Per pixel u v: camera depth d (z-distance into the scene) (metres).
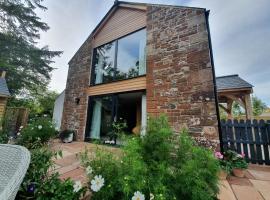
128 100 6.44
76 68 7.73
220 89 6.89
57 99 10.35
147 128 2.10
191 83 4.08
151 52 5.05
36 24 15.08
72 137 6.40
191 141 2.03
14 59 13.45
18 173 0.92
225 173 2.87
